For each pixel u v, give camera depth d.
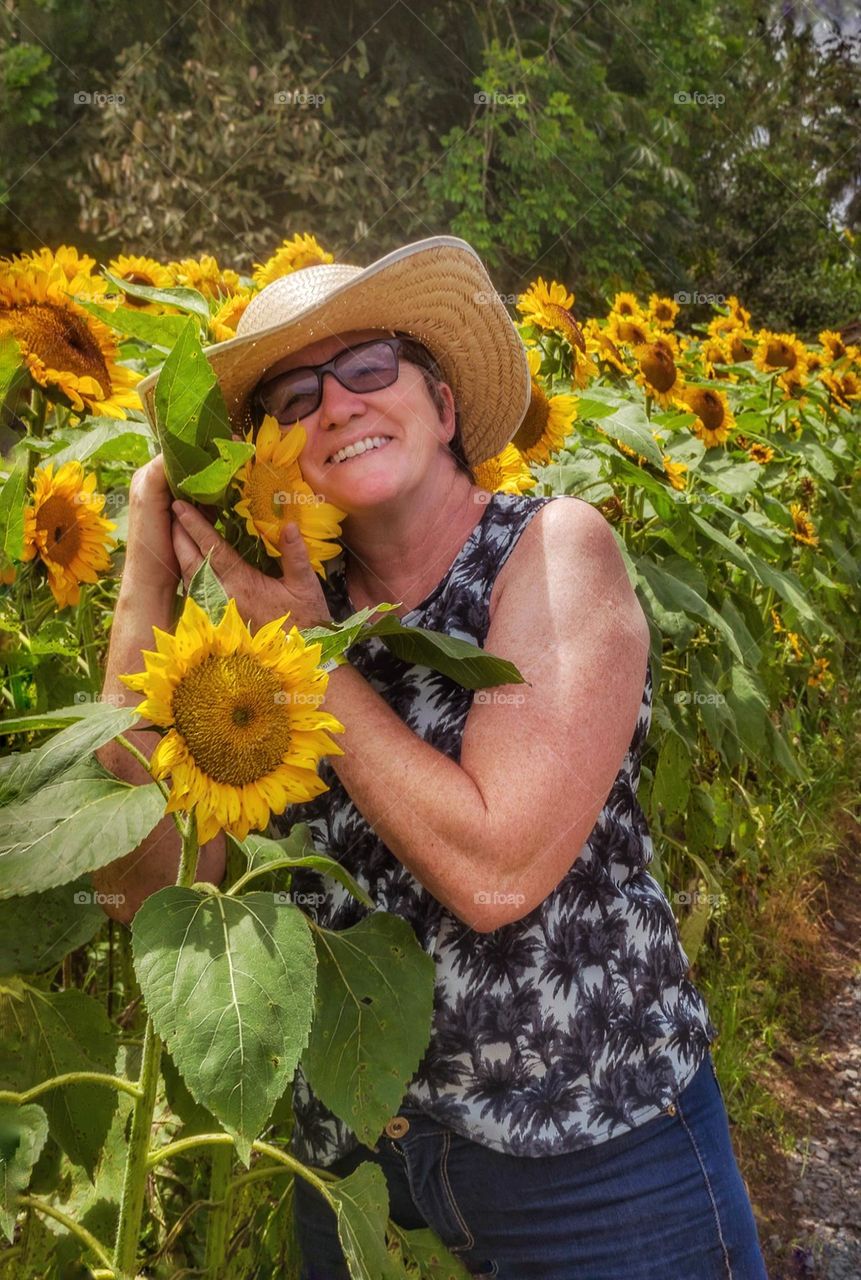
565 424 2.31
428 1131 1.47
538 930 1.45
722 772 3.68
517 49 10.47
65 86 9.14
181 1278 1.70
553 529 1.50
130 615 1.47
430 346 1.63
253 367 1.52
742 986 3.34
